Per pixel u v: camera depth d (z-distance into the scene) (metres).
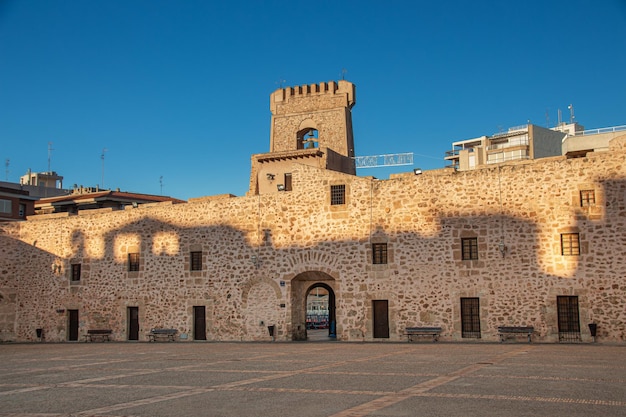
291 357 20.44
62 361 20.94
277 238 32.34
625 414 9.36
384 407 10.20
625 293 25.00
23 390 13.38
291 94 45.66
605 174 25.84
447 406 10.20
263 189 40.28
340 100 44.16
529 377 13.72
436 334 28.11
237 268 33.06
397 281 29.23
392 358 19.31
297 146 44.75
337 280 30.56
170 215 35.25
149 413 10.18
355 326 29.89
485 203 27.94
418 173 29.62
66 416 10.15
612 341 25.09
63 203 59.47
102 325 36.38
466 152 73.31
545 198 26.83
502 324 27.02
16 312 39.06
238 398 11.52
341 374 14.98
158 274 35.06
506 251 27.28
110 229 36.94
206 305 33.53
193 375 15.45
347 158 42.97
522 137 69.75
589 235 25.88
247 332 32.38
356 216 30.56
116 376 15.70
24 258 39.38
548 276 26.41
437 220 28.78
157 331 34.09
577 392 11.46
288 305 31.66
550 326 26.17
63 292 37.84
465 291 27.84
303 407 10.42
